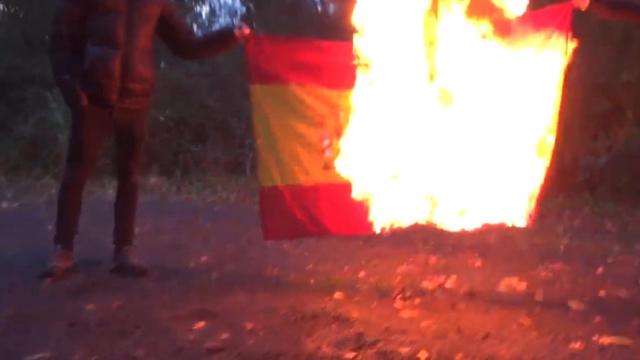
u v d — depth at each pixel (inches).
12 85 495.5
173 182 446.0
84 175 237.6
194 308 215.3
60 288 231.3
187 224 331.9
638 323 209.5
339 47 240.1
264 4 495.5
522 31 245.3
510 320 209.6
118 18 230.8
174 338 196.1
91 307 216.1
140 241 296.2
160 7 236.1
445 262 267.4
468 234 313.4
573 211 376.2
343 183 241.6
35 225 326.6
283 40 237.8
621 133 408.2
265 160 238.8
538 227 332.5
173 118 467.5
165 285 235.8
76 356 186.4
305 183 240.2
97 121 234.7
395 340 195.0
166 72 485.1
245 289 233.0
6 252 276.7
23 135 470.9
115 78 229.3
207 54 241.0
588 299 228.5
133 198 242.7
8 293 227.6
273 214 239.9
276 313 212.7
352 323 205.8
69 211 238.4
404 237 305.1
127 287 233.3
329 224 241.3
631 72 414.9
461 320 209.0
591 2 239.3
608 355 188.7
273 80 237.9
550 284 243.3
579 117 412.5
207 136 472.4
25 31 512.7
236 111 475.2
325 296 227.1
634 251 291.0
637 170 402.6
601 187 407.2
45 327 203.0
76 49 234.4
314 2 479.5
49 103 482.3
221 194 417.7
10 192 413.4
